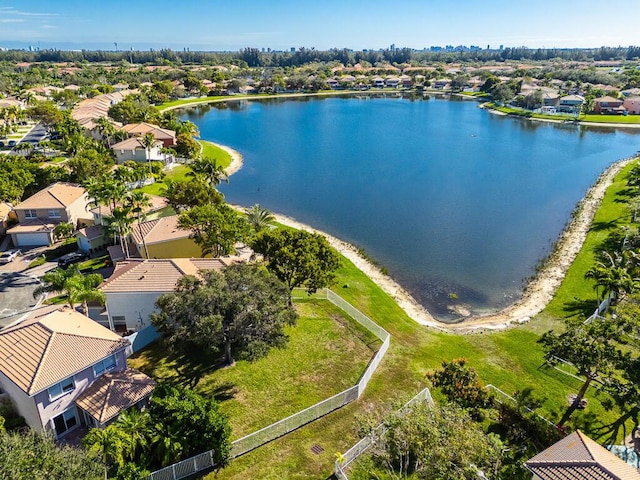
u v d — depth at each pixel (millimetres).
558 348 32156
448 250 65938
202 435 27578
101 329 34375
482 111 197500
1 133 122188
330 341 40906
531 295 52875
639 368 29422
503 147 131625
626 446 29797
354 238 70062
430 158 119250
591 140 139750
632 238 59031
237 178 101438
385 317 46844
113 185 55312
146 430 27172
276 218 77625
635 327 33250
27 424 30578
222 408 32625
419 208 83062
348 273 56406
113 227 50906
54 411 29234
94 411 29375
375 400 33750
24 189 73125
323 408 32125
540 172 105562
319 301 47406
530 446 29719
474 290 54969
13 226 65062
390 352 40094
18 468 21156
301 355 38812
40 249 61250
